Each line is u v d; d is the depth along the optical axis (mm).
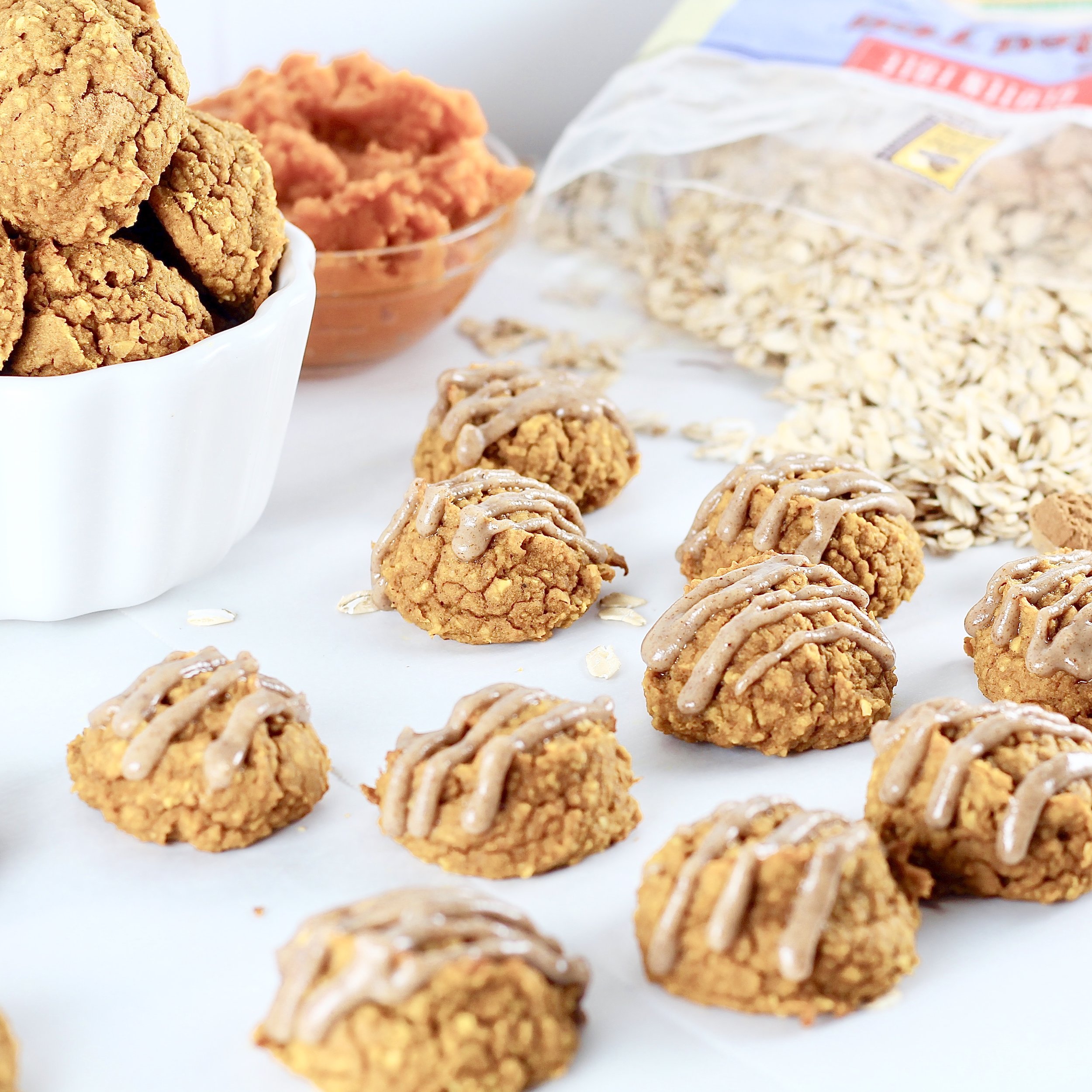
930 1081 400
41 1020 405
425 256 561
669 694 460
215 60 668
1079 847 426
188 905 425
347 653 486
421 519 485
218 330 496
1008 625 468
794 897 402
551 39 710
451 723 437
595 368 601
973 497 532
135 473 471
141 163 462
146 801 431
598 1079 398
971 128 609
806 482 496
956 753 426
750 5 642
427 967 384
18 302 456
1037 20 633
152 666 464
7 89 449
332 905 425
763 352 602
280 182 556
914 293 598
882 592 494
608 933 421
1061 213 607
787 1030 407
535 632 488
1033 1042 406
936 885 431
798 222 631
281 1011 391
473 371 531
